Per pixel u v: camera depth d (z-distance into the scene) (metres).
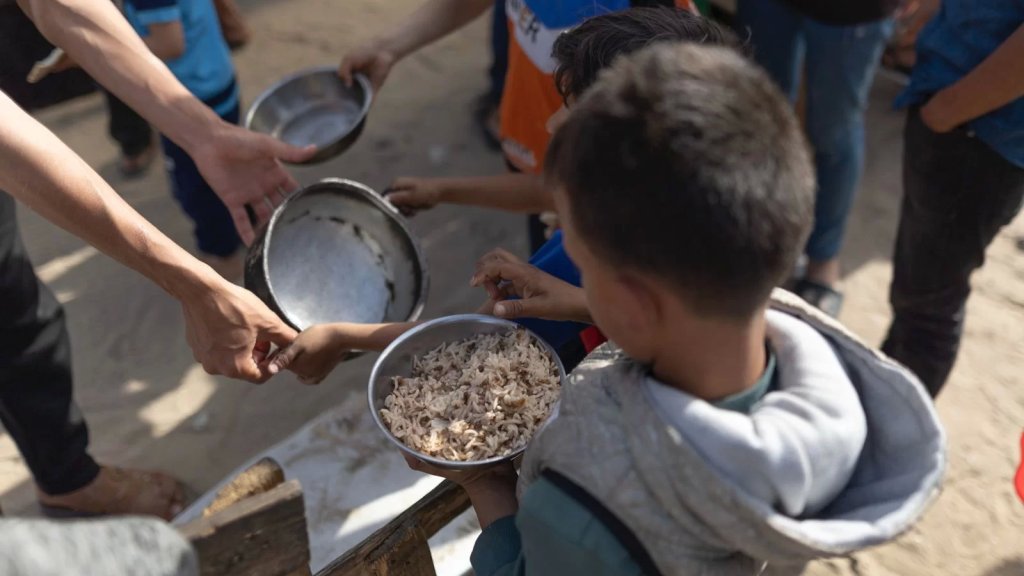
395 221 1.99
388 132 4.24
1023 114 2.07
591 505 0.95
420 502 1.48
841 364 1.06
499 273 1.61
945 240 2.37
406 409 1.45
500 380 1.44
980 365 3.22
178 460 3.02
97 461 2.98
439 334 1.54
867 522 0.96
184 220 3.82
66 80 3.71
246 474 1.58
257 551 1.05
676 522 0.94
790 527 0.90
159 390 3.24
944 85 2.18
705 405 0.93
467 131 4.25
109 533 0.82
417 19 2.65
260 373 1.84
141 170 4.05
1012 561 2.69
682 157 0.85
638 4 1.86
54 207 1.57
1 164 1.52
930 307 2.54
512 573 1.20
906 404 1.02
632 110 0.88
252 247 1.91
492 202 2.34
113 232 1.62
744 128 0.87
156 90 2.21
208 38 2.92
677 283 0.90
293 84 2.67
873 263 3.60
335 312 1.94
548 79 2.09
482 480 1.37
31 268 2.28
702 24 1.51
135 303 3.54
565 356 1.62
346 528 2.36
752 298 0.92
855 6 2.51
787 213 0.89
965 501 2.83
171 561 0.84
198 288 1.68
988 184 2.22
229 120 3.07
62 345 2.43
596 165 0.89
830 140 2.96
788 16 2.92
